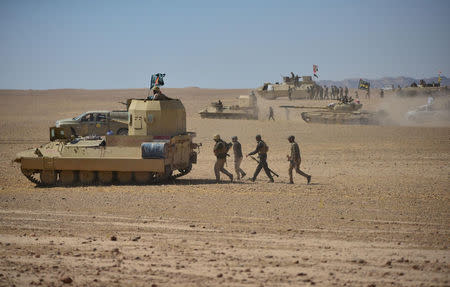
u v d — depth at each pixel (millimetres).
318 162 56562
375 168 51000
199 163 56812
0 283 16688
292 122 106250
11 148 71125
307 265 18781
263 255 20250
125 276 17516
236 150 41688
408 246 21625
